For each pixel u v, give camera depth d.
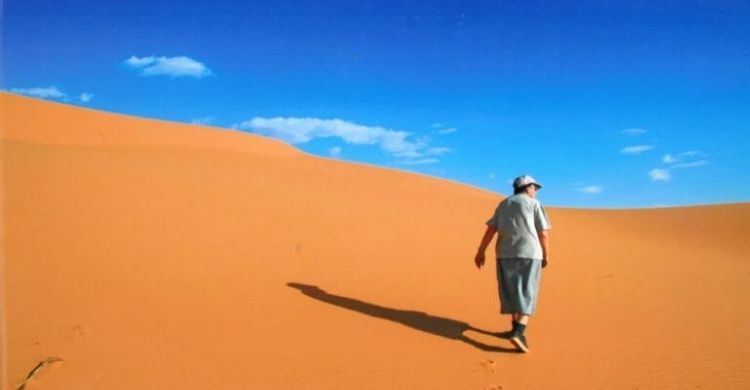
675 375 5.32
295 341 5.41
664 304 8.23
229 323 5.63
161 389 4.27
